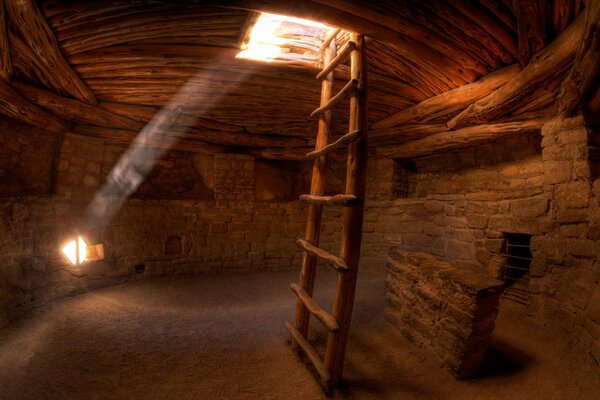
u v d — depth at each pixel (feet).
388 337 10.19
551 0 6.37
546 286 9.91
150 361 8.71
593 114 9.00
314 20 7.23
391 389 7.67
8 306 10.42
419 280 9.73
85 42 8.41
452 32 7.64
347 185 7.59
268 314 12.25
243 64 9.86
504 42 7.84
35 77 10.09
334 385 7.74
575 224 9.09
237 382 7.92
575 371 7.48
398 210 17.57
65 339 9.57
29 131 12.16
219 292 14.64
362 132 7.44
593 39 6.03
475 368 8.05
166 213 16.55
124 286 14.90
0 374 7.59
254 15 7.64
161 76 10.53
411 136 14.74
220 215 17.65
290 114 13.93
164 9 7.46
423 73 9.93
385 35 7.73
